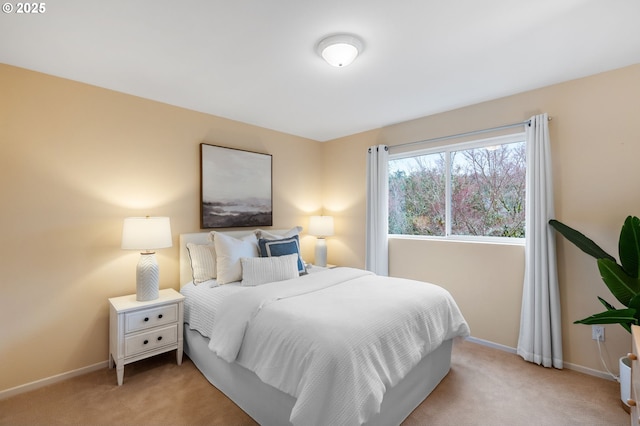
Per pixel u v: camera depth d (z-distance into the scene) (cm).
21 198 206
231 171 324
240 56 199
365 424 145
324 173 427
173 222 283
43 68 210
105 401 193
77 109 230
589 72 225
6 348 200
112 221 246
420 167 342
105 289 241
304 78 233
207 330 218
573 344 234
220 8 151
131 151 257
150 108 270
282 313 173
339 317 163
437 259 313
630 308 173
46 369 214
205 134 308
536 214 244
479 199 298
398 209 360
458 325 222
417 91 259
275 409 161
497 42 185
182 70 218
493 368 237
